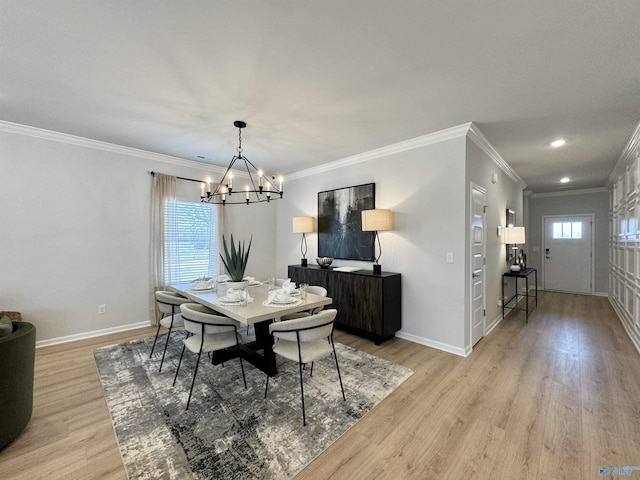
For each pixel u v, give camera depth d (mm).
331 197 4598
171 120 2980
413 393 2357
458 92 2400
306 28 1677
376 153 3934
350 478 1534
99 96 2484
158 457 1667
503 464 1629
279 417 2041
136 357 3057
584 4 1483
